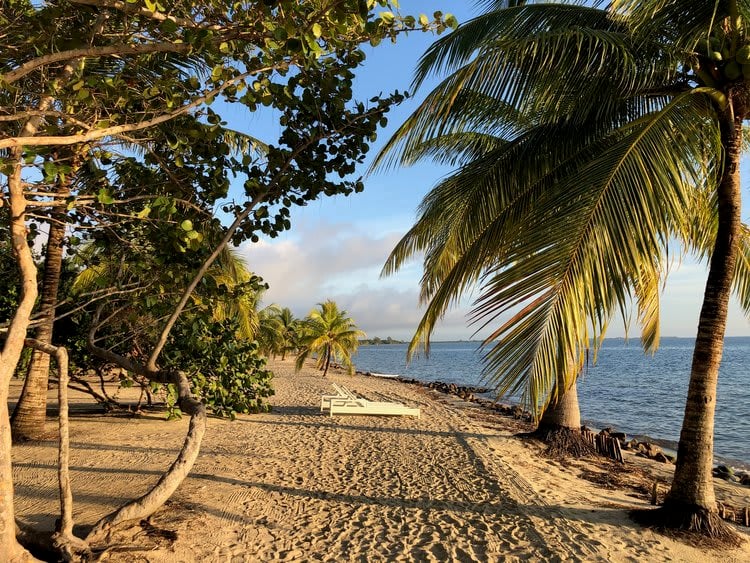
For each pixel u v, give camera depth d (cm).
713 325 567
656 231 418
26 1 424
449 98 539
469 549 514
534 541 540
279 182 556
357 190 590
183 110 414
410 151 704
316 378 3150
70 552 397
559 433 1080
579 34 509
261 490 683
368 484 750
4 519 352
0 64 459
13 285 1025
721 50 519
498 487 750
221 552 471
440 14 424
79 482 662
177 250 498
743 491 921
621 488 797
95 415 1263
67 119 370
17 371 1730
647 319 985
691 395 579
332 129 551
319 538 530
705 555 510
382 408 1459
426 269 948
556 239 427
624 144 469
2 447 358
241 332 1609
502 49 519
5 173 357
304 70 488
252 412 1433
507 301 420
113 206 532
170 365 1111
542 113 755
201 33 379
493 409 1912
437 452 997
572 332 387
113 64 622
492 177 716
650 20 514
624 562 488
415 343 674
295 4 358
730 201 550
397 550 507
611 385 3681
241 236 576
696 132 490
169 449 894
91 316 1055
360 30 420
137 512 462
